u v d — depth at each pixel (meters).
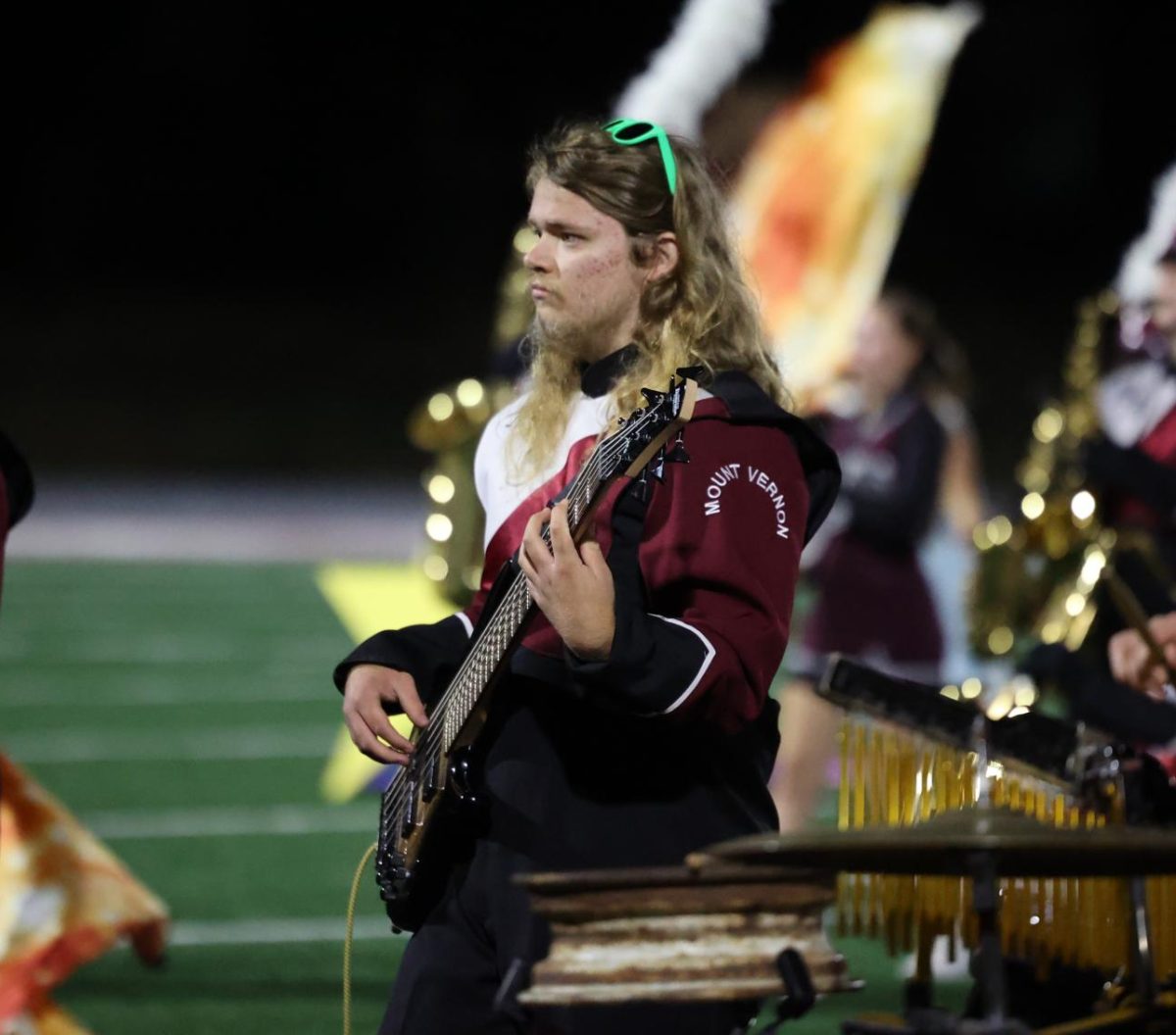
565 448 9.28
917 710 8.98
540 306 9.25
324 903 20.08
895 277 90.50
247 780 26.44
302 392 79.25
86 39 88.69
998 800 9.07
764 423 8.89
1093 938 9.11
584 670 8.06
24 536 51.94
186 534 52.62
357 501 59.78
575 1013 8.50
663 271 9.23
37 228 88.50
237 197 90.75
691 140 9.49
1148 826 8.66
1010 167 89.81
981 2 86.69
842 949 18.53
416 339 86.06
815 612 21.95
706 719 8.35
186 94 89.81
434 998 9.00
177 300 87.56
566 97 90.00
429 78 90.69
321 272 90.50
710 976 7.60
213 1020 16.08
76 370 79.50
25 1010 10.55
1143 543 13.18
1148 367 14.17
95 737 29.47
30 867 10.69
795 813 21.45
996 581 13.94
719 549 8.51
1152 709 12.74
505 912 8.78
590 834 8.74
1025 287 89.88
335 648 38.06
